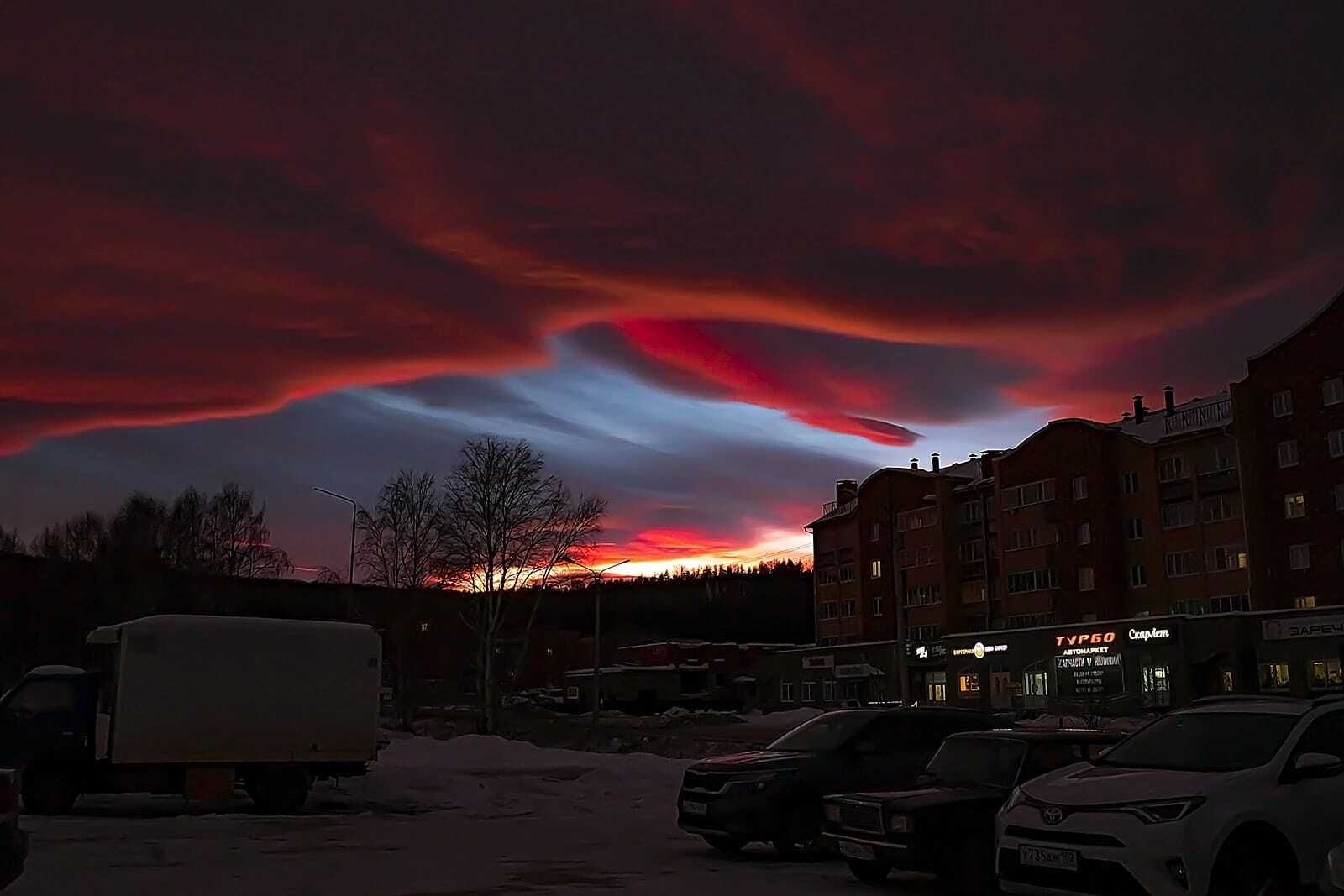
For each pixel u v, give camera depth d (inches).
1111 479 2760.8
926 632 3208.7
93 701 752.3
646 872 513.3
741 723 2891.2
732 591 6707.7
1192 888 335.9
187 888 450.9
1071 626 2434.8
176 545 2925.7
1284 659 2095.2
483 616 2412.6
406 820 747.4
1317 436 2352.4
